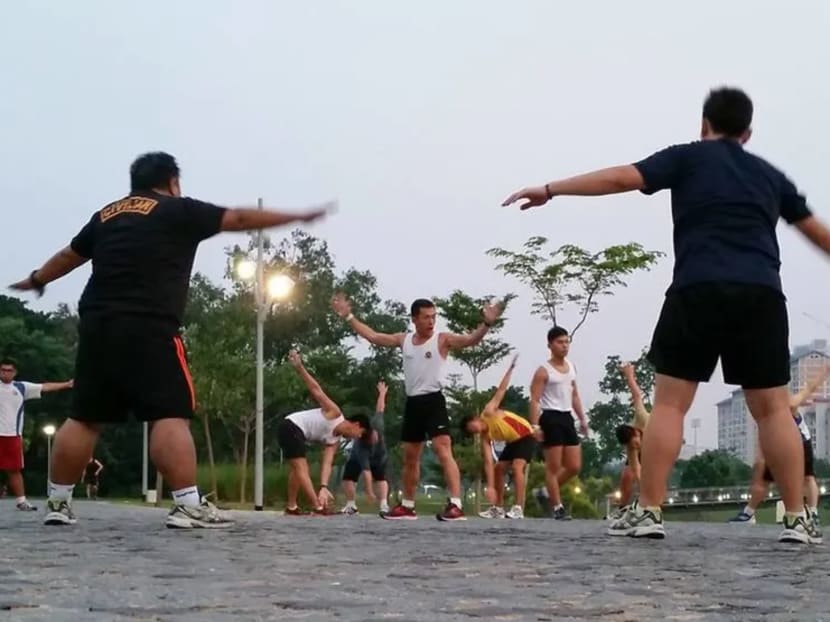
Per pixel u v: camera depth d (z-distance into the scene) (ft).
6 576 12.22
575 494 77.41
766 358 19.20
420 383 35.35
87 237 22.70
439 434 35.37
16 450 44.91
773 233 19.49
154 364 21.83
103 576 12.27
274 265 186.39
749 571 13.93
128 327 21.67
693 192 19.47
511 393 120.57
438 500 126.82
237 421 127.34
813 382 39.47
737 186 19.34
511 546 18.10
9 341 202.90
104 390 22.27
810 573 13.74
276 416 157.48
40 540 18.52
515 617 9.18
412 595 10.63
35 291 23.36
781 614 9.66
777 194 19.71
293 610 9.38
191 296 193.26
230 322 128.77
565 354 40.91
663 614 9.55
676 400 19.98
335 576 12.45
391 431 186.70
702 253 19.13
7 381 45.09
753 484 40.78
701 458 202.08
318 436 45.68
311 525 25.50
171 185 23.15
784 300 19.22
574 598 10.64
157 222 21.94
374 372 190.49
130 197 22.61
